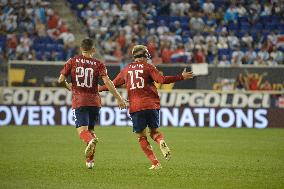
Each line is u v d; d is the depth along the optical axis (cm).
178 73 7988
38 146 5406
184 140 6241
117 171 3791
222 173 3750
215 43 9594
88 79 3766
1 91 8075
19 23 9712
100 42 9481
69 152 4941
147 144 3909
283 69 8156
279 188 3195
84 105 3753
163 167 4025
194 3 10350
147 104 3806
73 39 9444
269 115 8212
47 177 3494
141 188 3139
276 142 6103
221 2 10400
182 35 9844
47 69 8094
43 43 9438
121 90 8194
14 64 8050
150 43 9100
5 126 7819
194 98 8212
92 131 3894
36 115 8144
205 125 8212
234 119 8219
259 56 9381
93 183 3284
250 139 6425
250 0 10425
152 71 3800
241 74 8175
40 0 9944
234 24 10138
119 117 8175
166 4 10319
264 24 10244
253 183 3350
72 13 10131
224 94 8206
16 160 4322
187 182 3356
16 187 3123
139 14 10138
